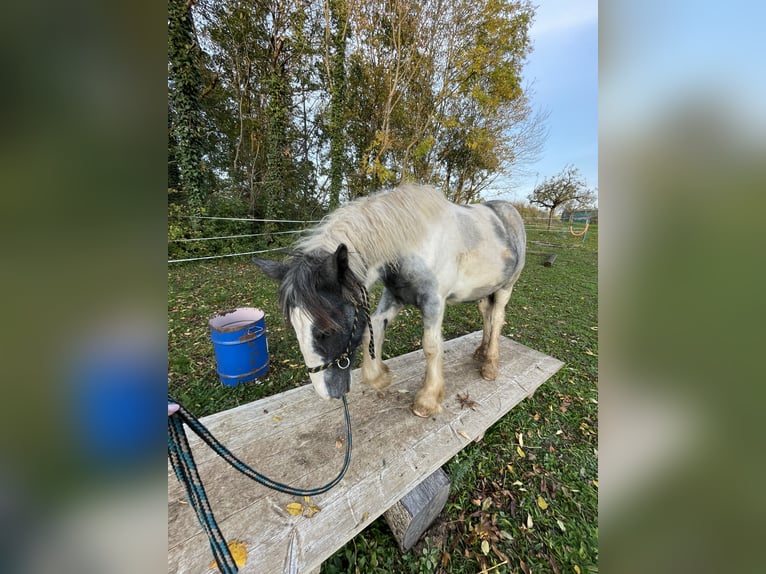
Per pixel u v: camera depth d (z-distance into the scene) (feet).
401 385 6.48
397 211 4.67
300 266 3.89
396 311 5.95
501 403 6.03
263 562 3.23
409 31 23.85
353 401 5.88
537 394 8.07
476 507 5.13
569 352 10.48
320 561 3.34
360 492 4.06
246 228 22.62
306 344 3.77
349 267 4.25
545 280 19.69
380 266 4.71
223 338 7.40
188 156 19.71
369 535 4.65
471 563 4.36
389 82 24.71
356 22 23.30
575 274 21.62
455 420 5.49
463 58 25.59
